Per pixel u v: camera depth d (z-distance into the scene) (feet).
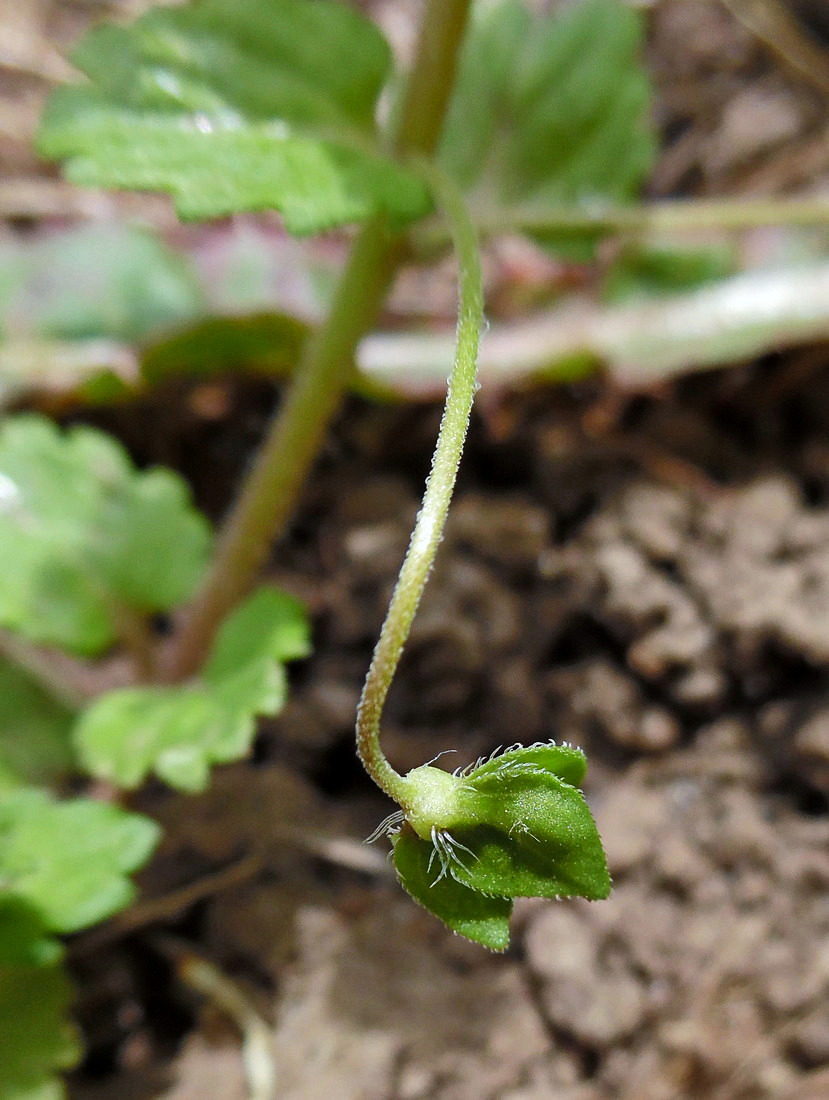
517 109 0.26
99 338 0.27
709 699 0.24
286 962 0.22
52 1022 0.20
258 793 0.24
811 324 0.27
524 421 0.28
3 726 0.23
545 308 0.28
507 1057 0.21
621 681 0.25
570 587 0.25
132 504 0.24
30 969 0.20
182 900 0.23
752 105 0.30
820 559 0.24
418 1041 0.21
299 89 0.20
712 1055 0.21
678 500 0.26
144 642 0.24
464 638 0.24
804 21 0.31
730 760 0.24
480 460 0.28
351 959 0.22
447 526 0.26
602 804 0.24
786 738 0.24
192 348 0.26
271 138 0.20
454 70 0.20
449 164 0.26
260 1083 0.21
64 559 0.23
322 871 0.23
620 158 0.26
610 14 0.26
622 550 0.25
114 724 0.21
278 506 0.22
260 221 0.28
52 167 0.30
